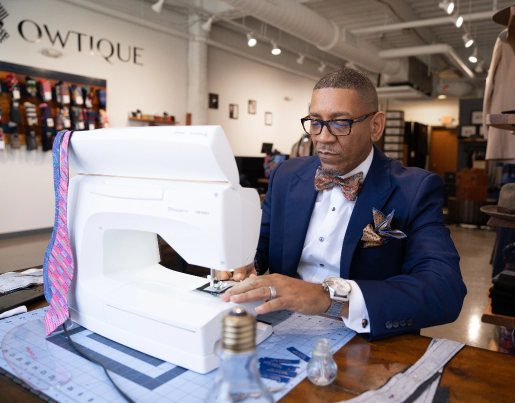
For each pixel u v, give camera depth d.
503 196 1.79
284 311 1.11
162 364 0.81
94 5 6.12
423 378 0.75
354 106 1.10
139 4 6.94
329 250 1.30
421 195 1.21
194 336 0.77
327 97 1.10
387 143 12.74
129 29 6.81
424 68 11.86
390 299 0.94
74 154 1.04
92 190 1.00
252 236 0.88
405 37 9.94
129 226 0.97
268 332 0.94
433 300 0.97
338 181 1.23
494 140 2.56
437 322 0.98
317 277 1.37
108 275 1.05
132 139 0.87
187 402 0.67
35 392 0.72
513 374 0.78
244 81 9.36
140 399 0.68
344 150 1.13
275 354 0.85
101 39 6.39
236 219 0.83
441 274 1.03
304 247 1.35
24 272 1.41
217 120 8.77
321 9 8.22
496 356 0.85
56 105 5.83
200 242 0.86
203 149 0.78
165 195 0.87
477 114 9.88
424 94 12.28
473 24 8.80
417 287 0.98
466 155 10.09
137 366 0.80
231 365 0.45
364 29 7.93
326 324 1.02
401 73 10.41
